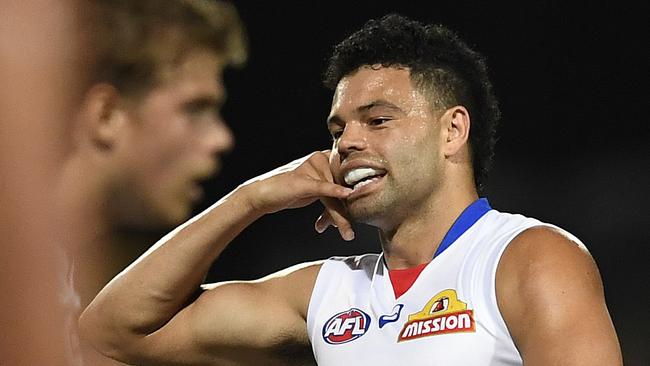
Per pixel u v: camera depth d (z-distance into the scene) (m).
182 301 9.05
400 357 7.66
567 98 22.53
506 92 22.58
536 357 6.85
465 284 7.61
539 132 22.52
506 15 22.55
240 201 8.70
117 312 8.87
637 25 22.48
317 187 8.16
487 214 8.13
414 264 8.17
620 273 21.67
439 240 8.07
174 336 9.02
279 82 22.36
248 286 9.14
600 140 22.39
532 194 22.30
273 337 8.91
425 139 7.88
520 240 7.54
